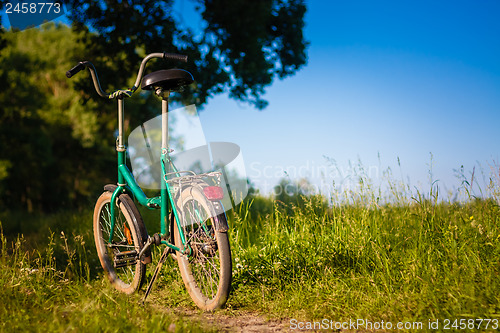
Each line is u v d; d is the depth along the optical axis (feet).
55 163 83.92
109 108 34.37
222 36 34.35
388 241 14.07
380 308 10.62
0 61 52.54
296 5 39.24
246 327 10.16
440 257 12.57
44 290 12.26
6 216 37.68
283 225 15.92
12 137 74.54
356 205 15.96
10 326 9.57
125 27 29.25
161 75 10.80
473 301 10.05
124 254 12.03
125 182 13.05
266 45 38.29
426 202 15.01
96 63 30.37
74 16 29.63
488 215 14.05
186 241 10.89
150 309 10.77
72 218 26.30
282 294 12.07
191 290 11.62
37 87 76.02
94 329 9.21
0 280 12.77
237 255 13.98
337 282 12.31
